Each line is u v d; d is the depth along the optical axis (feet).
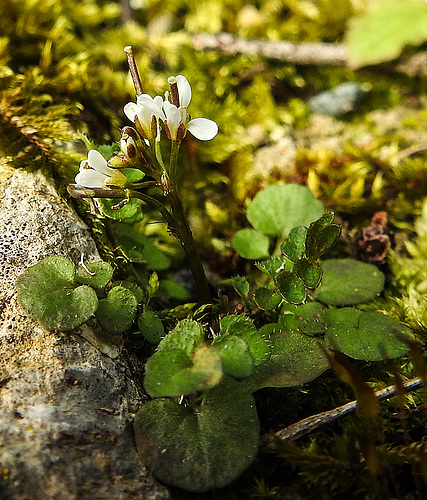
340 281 0.34
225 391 0.28
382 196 0.43
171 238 0.40
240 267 0.40
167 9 0.55
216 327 0.33
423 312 0.34
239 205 0.43
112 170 0.29
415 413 0.30
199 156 0.45
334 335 0.31
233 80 0.51
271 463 0.29
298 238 0.31
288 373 0.29
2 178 0.34
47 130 0.38
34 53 0.45
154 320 0.31
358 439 0.28
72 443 0.26
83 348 0.29
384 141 0.47
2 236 0.31
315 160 0.44
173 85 0.28
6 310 0.29
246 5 0.56
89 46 0.50
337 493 0.28
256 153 0.47
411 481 0.28
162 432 0.27
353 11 0.55
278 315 0.34
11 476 0.24
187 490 0.27
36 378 0.27
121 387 0.29
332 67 0.53
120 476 0.26
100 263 0.31
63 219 0.33
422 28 0.49
